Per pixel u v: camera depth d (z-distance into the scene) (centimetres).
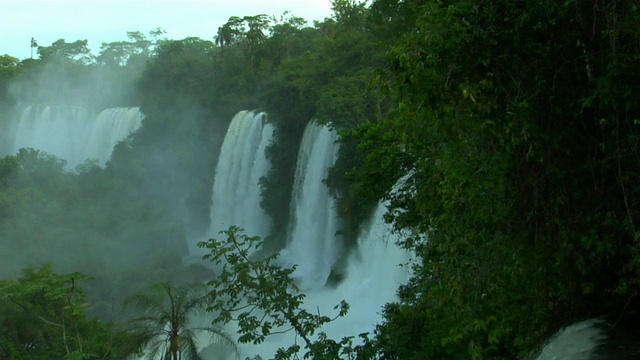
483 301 862
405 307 1351
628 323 758
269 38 6462
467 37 788
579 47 794
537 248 809
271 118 4897
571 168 796
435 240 931
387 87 870
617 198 772
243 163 5272
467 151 825
